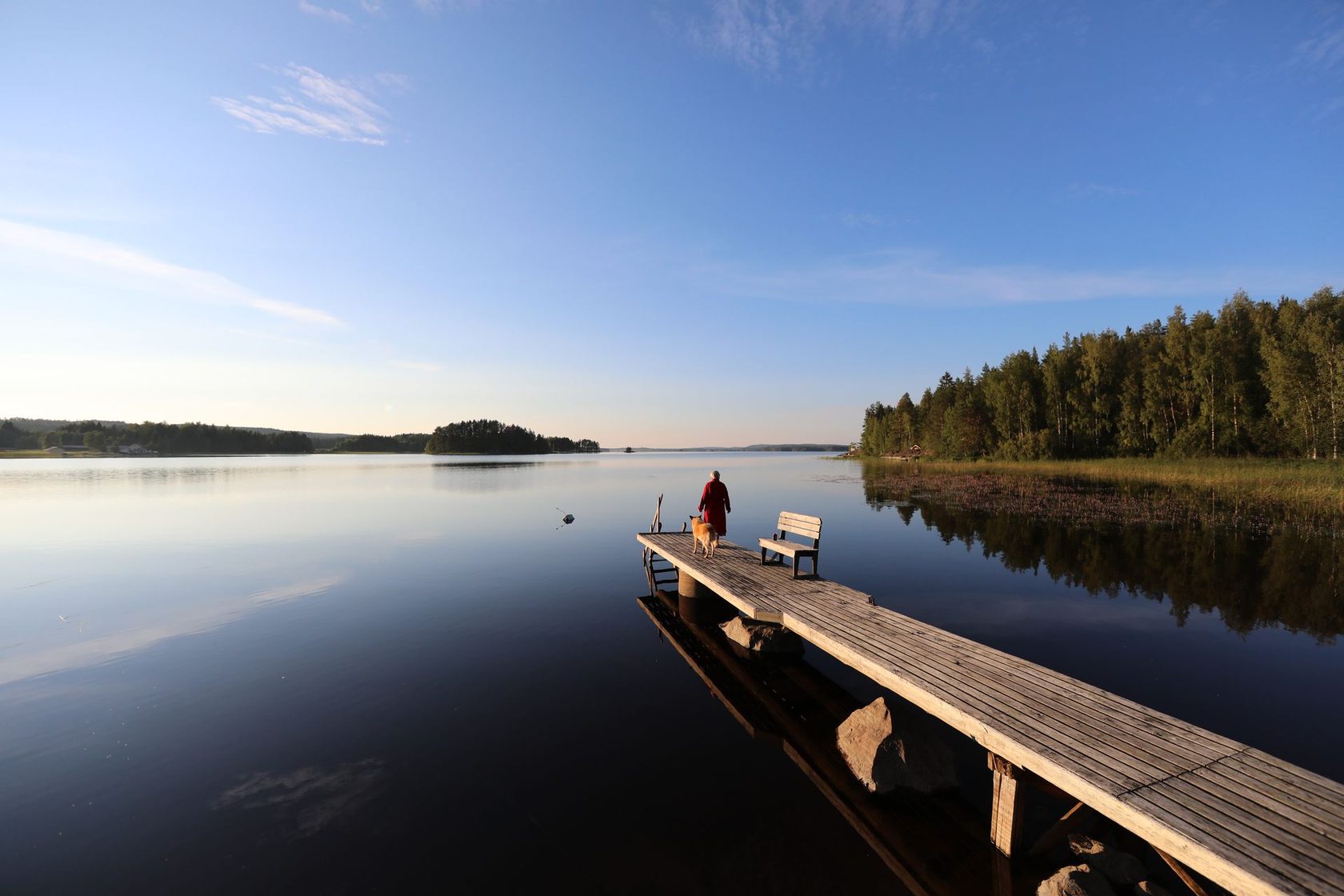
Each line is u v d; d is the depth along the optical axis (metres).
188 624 10.78
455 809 5.12
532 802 5.21
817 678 8.22
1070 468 44.00
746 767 5.82
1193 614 10.17
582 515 26.52
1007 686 5.55
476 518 25.56
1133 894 4.02
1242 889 3.16
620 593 13.14
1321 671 7.71
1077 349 58.12
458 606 11.97
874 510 25.25
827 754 6.09
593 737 6.48
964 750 6.16
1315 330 35.25
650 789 5.43
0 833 4.85
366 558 17.11
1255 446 41.41
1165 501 23.66
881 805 5.16
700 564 11.55
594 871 4.31
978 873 4.30
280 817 5.01
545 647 9.52
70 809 5.16
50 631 10.38
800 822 4.91
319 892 4.09
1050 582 12.56
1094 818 4.85
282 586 13.78
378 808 5.13
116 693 7.70
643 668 8.57
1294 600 10.74
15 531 22.39
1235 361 43.16
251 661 8.88
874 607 8.41
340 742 6.36
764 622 9.27
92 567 15.83
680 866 4.36
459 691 7.75
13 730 6.69
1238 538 16.20
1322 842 3.37
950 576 13.32
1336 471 27.94
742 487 39.03
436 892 4.09
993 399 64.12
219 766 5.88
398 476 57.38
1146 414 47.78
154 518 25.72
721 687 7.88
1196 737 4.58
